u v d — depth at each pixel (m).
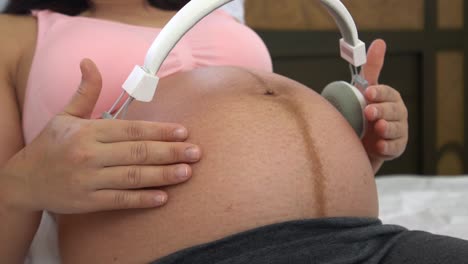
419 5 2.37
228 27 0.90
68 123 0.58
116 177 0.55
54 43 0.79
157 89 0.70
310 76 2.16
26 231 0.69
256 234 0.55
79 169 0.56
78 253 0.64
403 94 2.42
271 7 2.05
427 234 0.59
